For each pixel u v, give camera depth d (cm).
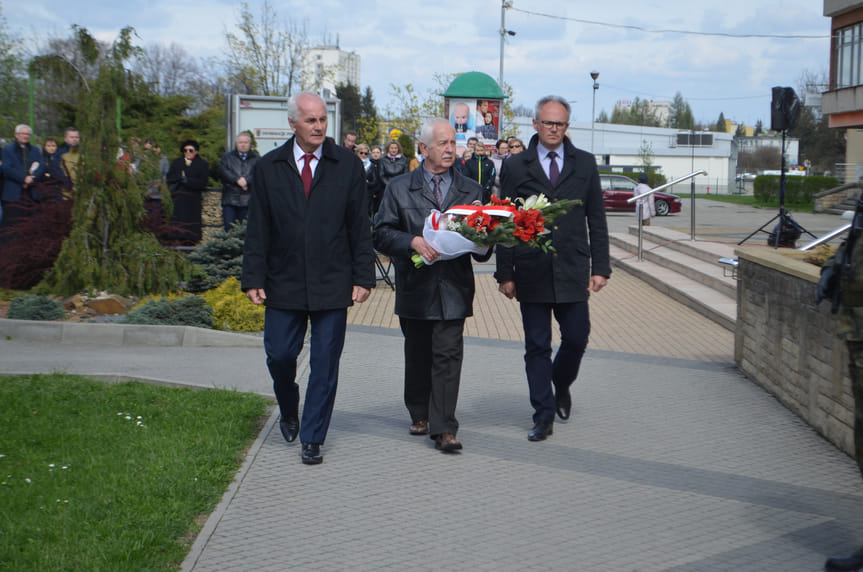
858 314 386
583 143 8125
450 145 546
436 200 552
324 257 521
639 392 712
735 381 754
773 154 9238
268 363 538
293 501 457
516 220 505
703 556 393
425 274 542
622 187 3650
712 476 506
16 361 757
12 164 1215
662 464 527
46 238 1086
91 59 1063
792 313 651
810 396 612
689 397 696
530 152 577
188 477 470
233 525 421
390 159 1510
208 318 912
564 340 591
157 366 755
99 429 554
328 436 579
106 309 972
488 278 1448
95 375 693
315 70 4228
